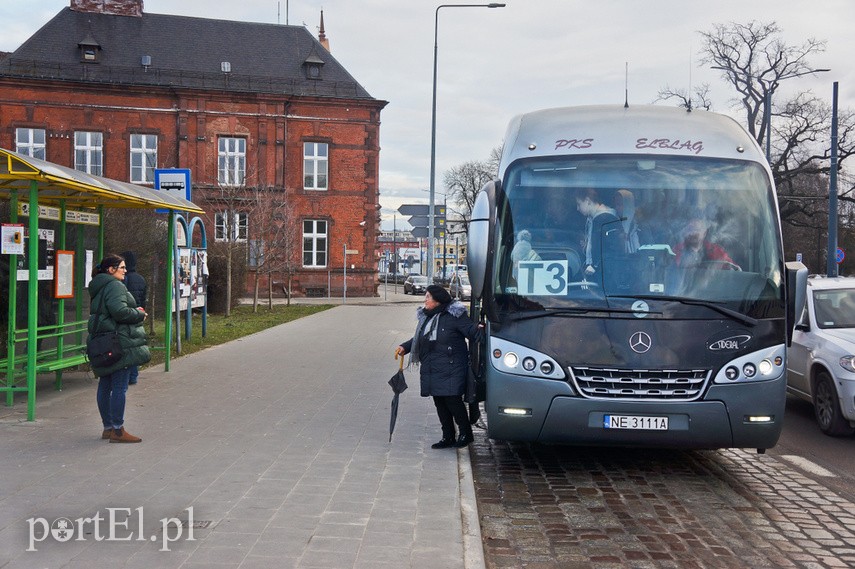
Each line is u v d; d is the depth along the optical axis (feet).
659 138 24.36
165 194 40.81
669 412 21.58
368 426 29.17
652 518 19.75
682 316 21.95
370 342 62.18
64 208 36.01
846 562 16.79
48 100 137.80
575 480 23.57
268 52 151.74
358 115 147.95
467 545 16.30
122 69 142.82
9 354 30.22
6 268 38.86
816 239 177.17
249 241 101.86
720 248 22.76
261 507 18.56
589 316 22.16
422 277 185.98
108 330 24.54
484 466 25.21
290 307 114.73
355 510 18.57
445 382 25.46
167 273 43.14
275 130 144.77
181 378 40.65
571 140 24.40
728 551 17.37
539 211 23.47
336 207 148.25
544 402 22.08
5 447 24.04
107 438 25.22
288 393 36.24
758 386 21.74
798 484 23.35
